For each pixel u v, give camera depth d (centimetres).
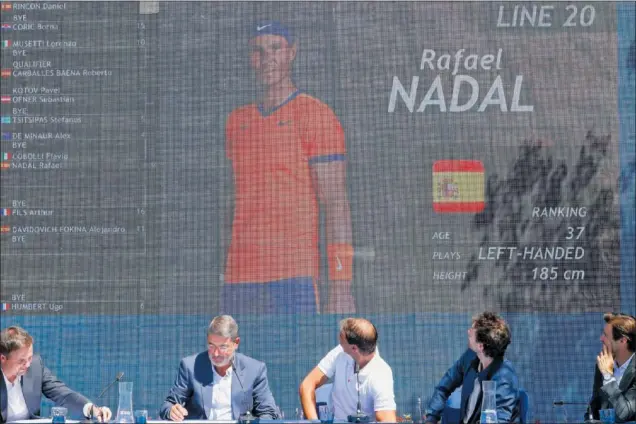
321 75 1962
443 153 1930
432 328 1886
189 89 1973
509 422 964
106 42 1995
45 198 1950
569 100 1941
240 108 1964
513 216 1905
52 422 960
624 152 1927
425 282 1895
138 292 1922
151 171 1956
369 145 1936
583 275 1891
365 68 1959
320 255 1914
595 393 1119
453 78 1953
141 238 1941
